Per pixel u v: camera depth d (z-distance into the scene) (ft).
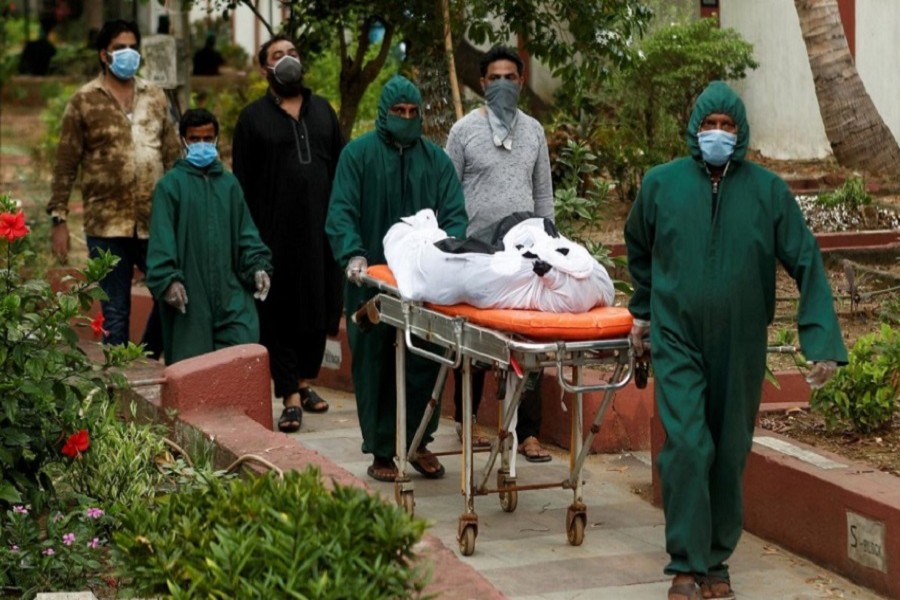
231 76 79.15
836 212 38.96
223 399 23.91
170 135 31.19
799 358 26.50
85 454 19.52
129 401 24.64
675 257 18.48
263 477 14.82
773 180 18.48
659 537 21.49
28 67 94.32
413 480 24.43
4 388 17.93
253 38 94.43
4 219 18.25
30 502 18.58
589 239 32.99
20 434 18.22
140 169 30.37
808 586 19.42
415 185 23.61
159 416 24.07
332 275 29.22
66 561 17.49
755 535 21.61
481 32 35.09
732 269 18.34
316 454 21.04
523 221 20.30
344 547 13.33
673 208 18.52
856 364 22.48
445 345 20.08
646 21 35.86
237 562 13.08
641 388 19.86
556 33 37.09
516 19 35.04
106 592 17.71
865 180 41.01
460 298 19.39
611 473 24.90
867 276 33.76
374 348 23.68
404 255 20.72
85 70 91.71
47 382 18.16
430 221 21.62
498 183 24.63
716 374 18.60
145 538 14.20
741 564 20.35
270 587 12.87
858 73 45.83
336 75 53.62
